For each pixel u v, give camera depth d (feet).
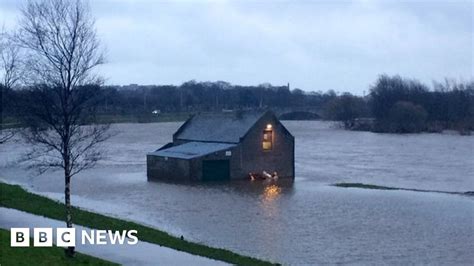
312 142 429.38
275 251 111.14
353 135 521.65
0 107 148.25
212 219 143.33
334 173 243.40
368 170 252.83
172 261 90.58
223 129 239.50
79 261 81.41
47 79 118.01
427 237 125.08
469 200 174.91
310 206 163.43
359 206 163.73
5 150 325.62
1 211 125.59
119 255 92.17
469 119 590.55
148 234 112.06
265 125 231.09
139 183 211.82
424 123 573.33
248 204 166.61
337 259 105.91
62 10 120.98
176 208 159.43
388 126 578.66
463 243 119.85
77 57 87.25
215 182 216.33
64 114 86.43
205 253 99.40
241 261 96.58
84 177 226.79
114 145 383.65
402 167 263.29
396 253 111.14
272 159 232.32
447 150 350.64
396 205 165.58
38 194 169.58
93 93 101.45
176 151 233.35
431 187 203.00
